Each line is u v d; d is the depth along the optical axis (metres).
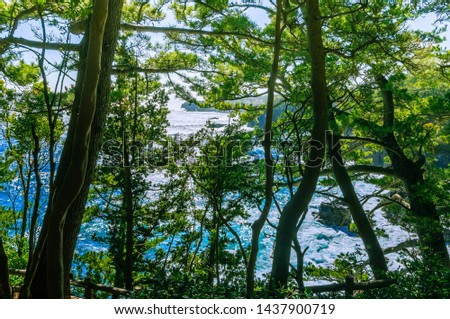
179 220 11.70
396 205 11.63
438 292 4.61
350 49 8.50
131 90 10.14
